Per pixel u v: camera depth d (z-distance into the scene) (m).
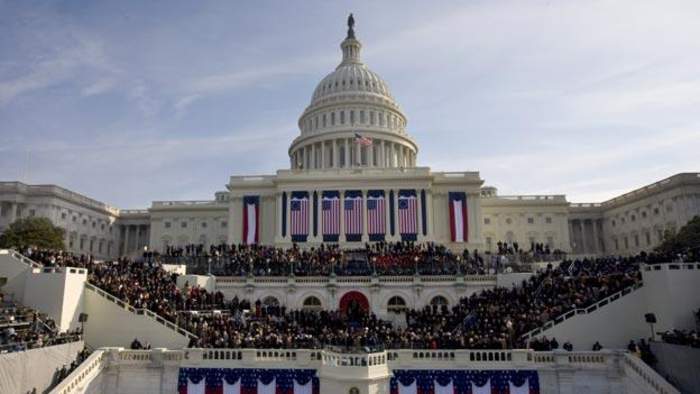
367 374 32.06
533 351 34.66
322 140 107.56
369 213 82.31
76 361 35.84
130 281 45.88
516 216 108.56
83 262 46.38
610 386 33.72
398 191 83.31
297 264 57.38
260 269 56.88
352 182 83.69
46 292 39.44
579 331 39.38
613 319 39.75
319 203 83.19
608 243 112.50
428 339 36.66
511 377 34.19
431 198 85.25
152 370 35.72
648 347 35.72
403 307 53.28
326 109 114.62
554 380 34.09
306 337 38.12
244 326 41.75
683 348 32.47
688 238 72.75
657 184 97.81
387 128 110.88
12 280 40.41
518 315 41.88
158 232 116.56
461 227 83.31
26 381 31.19
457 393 34.19
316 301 54.03
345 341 36.53
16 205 100.00
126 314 40.69
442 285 53.66
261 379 34.69
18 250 44.41
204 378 35.00
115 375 35.72
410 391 34.31
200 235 115.75
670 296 37.66
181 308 44.59
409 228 81.56
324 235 81.44
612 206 111.00
